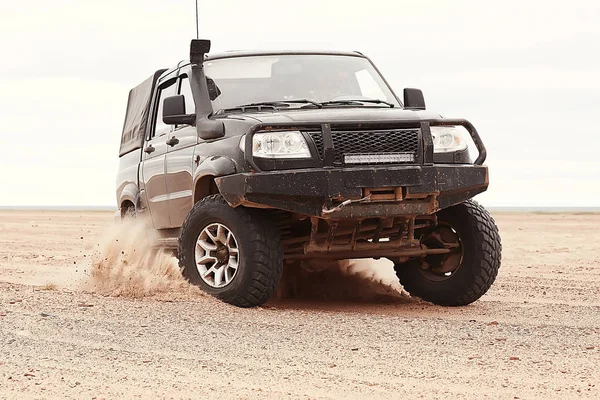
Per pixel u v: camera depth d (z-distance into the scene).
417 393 5.32
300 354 6.54
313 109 9.63
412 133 8.93
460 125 9.30
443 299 9.85
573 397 5.20
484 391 5.37
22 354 6.52
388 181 8.61
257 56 10.62
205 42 10.30
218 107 9.95
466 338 7.26
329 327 7.80
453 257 9.88
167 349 6.71
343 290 10.98
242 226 8.91
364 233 9.36
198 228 9.40
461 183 8.98
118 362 6.22
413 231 9.50
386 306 9.73
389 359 6.35
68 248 20.28
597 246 20.72
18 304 9.07
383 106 10.08
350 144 8.75
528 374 5.82
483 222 9.59
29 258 16.94
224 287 9.15
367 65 10.97
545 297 10.84
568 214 62.81
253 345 6.89
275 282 8.96
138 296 9.67
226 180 8.85
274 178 8.55
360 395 5.27
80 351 6.63
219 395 5.27
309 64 10.55
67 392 5.37
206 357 6.41
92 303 9.16
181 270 9.67
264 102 9.89
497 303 10.17
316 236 9.02
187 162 10.05
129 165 12.70
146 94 12.40
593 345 6.92
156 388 5.45
